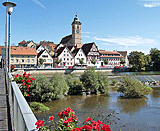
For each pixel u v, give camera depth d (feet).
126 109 78.23
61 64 317.42
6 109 29.71
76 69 275.59
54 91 94.94
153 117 67.46
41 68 252.83
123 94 112.98
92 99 98.53
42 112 71.05
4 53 89.71
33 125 10.05
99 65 355.77
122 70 326.44
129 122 61.67
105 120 63.36
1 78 69.82
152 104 87.66
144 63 343.87
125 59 419.54
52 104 85.56
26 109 12.64
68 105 84.28
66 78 119.14
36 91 88.38
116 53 384.47
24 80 46.91
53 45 413.39
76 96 105.91
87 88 116.06
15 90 20.22
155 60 380.37
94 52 349.82
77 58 329.31
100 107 81.30
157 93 117.50
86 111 74.54
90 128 12.88
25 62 294.05
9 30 57.36
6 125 22.80
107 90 120.26
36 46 375.86
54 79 100.01
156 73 283.79
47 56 304.91
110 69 310.65
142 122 61.93
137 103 89.56
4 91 44.50
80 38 409.08
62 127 13.75
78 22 406.21
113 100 96.12
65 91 105.50
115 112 73.46
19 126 13.98
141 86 109.60
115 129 55.31
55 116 65.36
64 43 421.59
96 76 119.55
